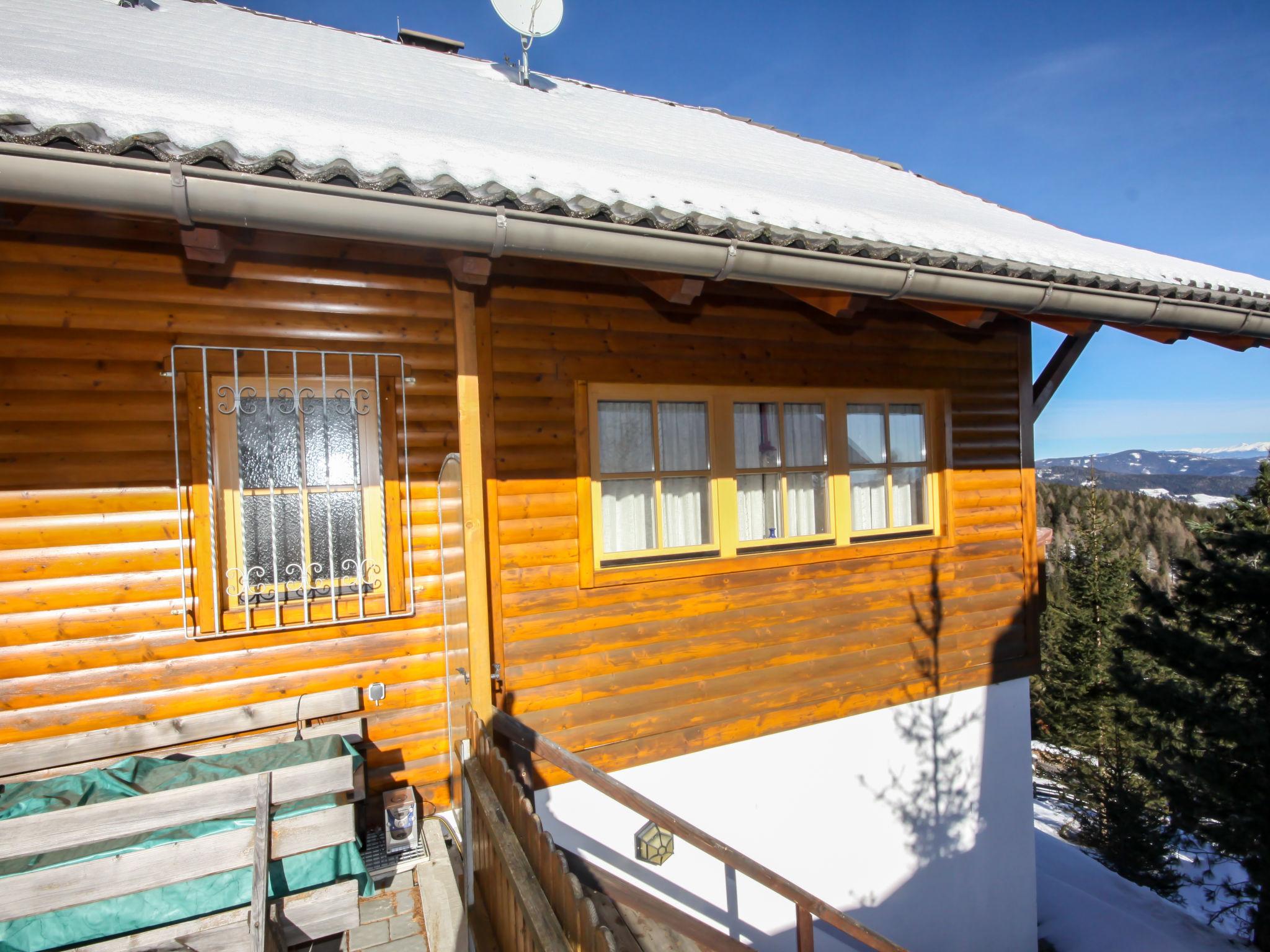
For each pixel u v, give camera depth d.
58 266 2.66
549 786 3.28
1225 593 7.31
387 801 2.91
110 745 2.61
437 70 5.02
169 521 2.82
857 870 4.08
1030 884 4.70
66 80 2.00
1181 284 3.43
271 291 2.94
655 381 3.57
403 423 3.15
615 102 6.07
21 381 2.63
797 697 3.92
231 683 2.90
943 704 4.41
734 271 2.57
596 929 1.41
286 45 4.58
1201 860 12.34
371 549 3.12
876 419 4.32
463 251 2.32
